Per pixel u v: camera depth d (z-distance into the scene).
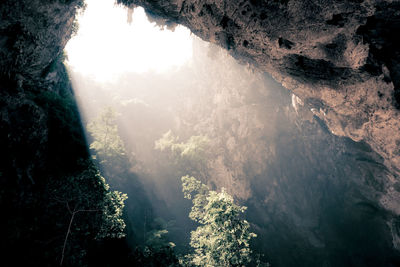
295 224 32.91
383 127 12.66
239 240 14.09
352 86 12.41
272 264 29.41
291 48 12.38
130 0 13.56
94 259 15.77
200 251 16.28
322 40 10.98
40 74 20.08
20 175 13.62
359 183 27.72
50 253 12.20
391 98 10.98
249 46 14.28
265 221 34.81
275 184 37.16
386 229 24.67
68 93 27.78
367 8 8.89
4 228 11.54
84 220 14.07
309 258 28.75
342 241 27.91
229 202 15.45
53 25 15.73
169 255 16.28
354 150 27.48
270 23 11.35
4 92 14.14
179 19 14.47
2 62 13.78
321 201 32.56
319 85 14.28
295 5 9.80
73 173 15.89
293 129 36.50
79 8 17.59
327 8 9.40
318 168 33.75
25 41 14.07
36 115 15.72
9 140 13.69
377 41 10.05
